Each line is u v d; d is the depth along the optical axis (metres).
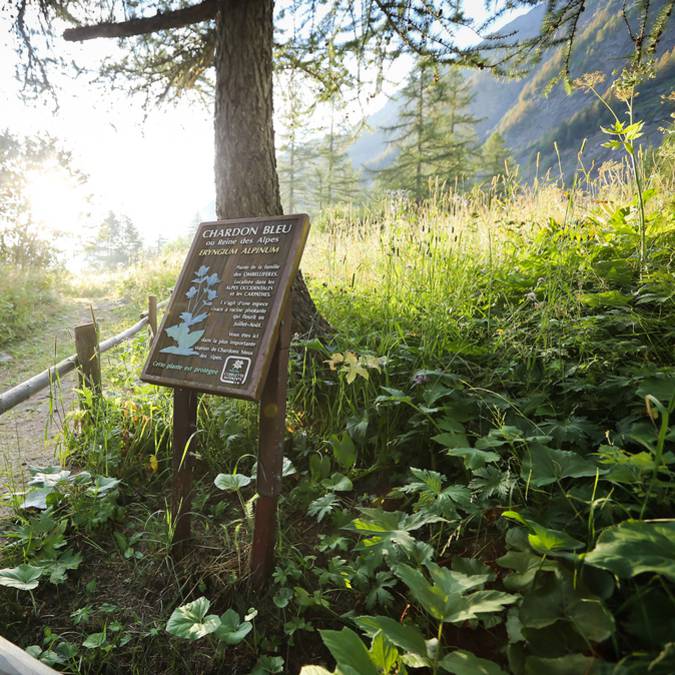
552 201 4.54
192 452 2.05
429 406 2.19
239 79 2.94
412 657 1.23
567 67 2.97
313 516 2.26
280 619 1.77
